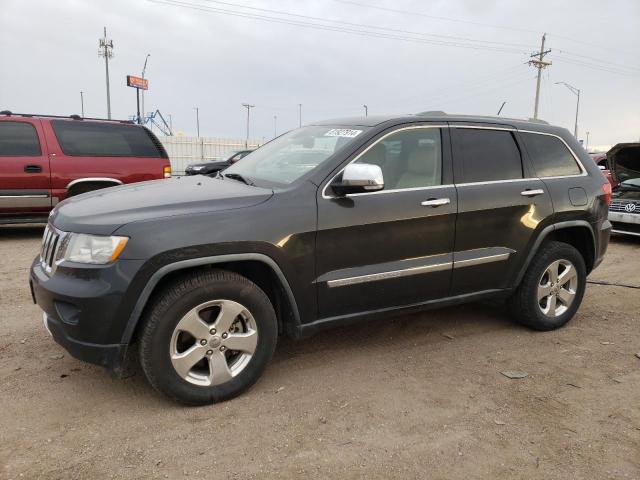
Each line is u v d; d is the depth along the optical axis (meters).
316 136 4.07
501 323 4.77
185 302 3.01
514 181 4.25
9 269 6.41
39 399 3.21
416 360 3.92
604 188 4.84
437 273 3.89
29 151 8.21
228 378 3.22
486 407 3.24
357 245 3.53
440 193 3.85
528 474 2.60
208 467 2.60
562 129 4.83
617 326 4.77
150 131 9.30
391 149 3.77
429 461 2.69
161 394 3.18
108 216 3.00
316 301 3.46
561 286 4.61
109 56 40.94
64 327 2.96
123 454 2.69
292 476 2.55
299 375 3.62
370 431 2.94
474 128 4.19
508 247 4.21
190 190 3.48
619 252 8.41
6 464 2.58
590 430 3.00
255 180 3.77
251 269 3.46
